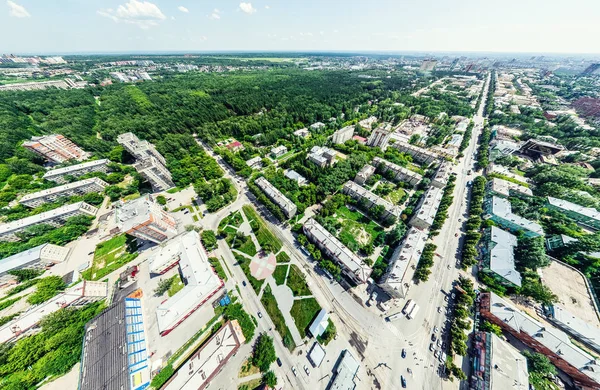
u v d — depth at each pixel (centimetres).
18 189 11975
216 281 7800
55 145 14525
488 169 14725
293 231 10512
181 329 7169
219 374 6288
